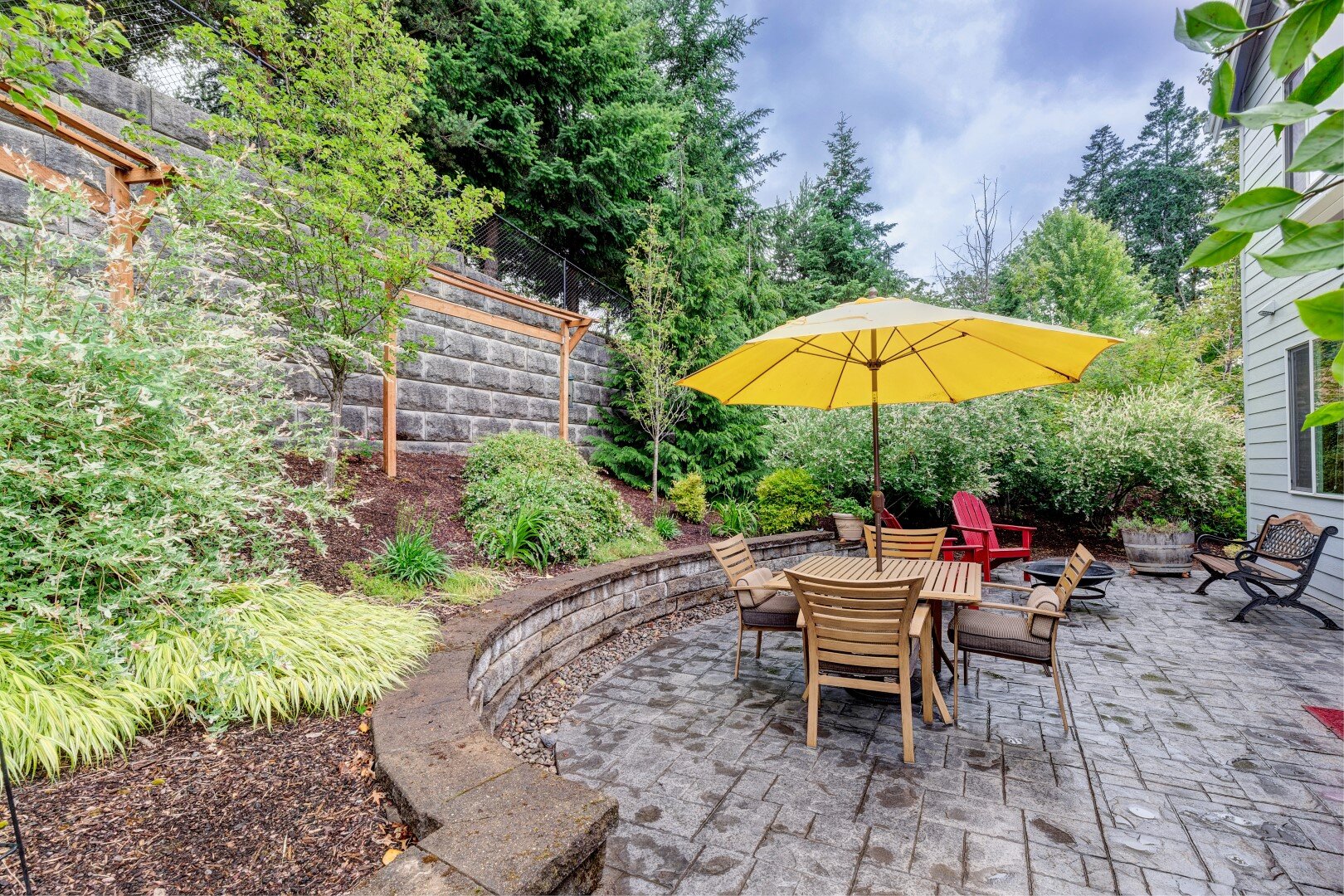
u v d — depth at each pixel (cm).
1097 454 889
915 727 326
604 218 1020
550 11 878
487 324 691
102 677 218
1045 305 1480
